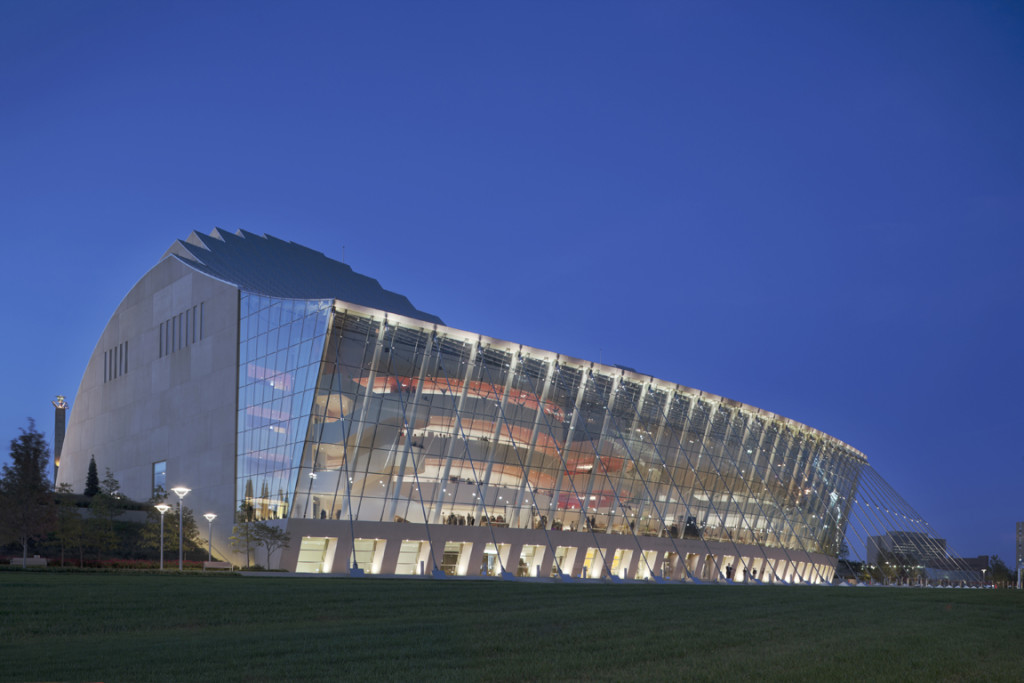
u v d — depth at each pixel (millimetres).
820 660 21219
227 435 66938
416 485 65125
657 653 21953
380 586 43438
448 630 25938
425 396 66562
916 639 26469
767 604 40000
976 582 108625
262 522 60562
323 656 20531
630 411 81438
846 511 111562
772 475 97938
